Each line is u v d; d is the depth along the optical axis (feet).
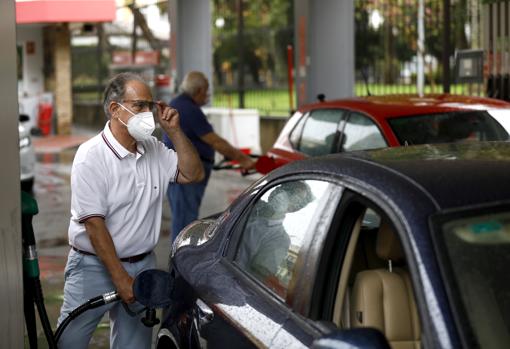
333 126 29.86
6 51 14.75
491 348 9.04
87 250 16.34
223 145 30.25
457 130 26.68
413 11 52.95
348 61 51.24
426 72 52.65
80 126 108.58
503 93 42.96
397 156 11.76
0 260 14.82
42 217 44.04
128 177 16.03
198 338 13.48
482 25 44.55
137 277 14.46
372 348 8.91
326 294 11.24
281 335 11.11
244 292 12.68
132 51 92.07
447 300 9.21
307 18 52.21
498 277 9.50
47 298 27.71
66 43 95.50
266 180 13.76
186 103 30.09
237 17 70.38
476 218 9.86
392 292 12.16
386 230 12.42
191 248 15.38
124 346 16.85
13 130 14.90
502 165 10.96
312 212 11.87
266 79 68.23
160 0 83.56
